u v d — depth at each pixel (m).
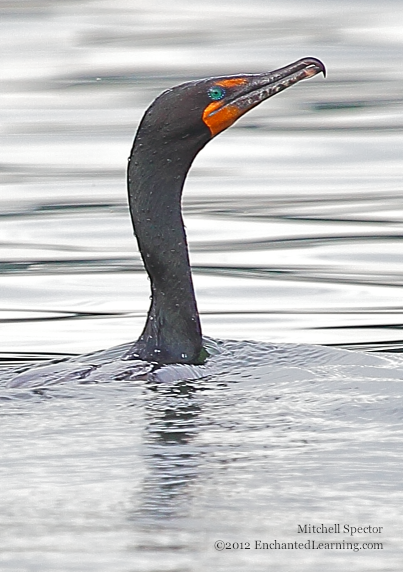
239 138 22.91
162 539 6.16
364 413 8.45
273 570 5.80
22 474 7.18
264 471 7.21
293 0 35.97
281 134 23.05
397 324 13.58
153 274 10.45
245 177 20.44
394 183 19.88
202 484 6.99
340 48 30.22
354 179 20.20
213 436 7.91
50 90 26.86
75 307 14.39
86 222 17.78
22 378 9.54
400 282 15.18
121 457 7.46
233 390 9.14
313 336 13.17
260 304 14.46
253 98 10.66
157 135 10.47
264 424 8.18
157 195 10.47
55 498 6.76
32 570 5.77
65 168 20.94
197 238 17.05
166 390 9.12
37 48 31.05
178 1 36.84
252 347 10.61
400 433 7.99
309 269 15.67
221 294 14.84
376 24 32.66
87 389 9.14
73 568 5.78
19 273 15.62
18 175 20.52
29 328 13.61
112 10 35.69
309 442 7.79
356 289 14.93
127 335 13.27
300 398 8.88
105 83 27.27
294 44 30.47
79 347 12.83
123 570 5.74
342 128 23.36
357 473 7.17
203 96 10.56
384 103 25.28
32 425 8.18
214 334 13.34
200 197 19.25
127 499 6.74
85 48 30.86
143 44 31.05
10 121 24.38
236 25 33.09
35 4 36.38
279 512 6.55
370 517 6.48
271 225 17.59
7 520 6.43
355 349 12.55
